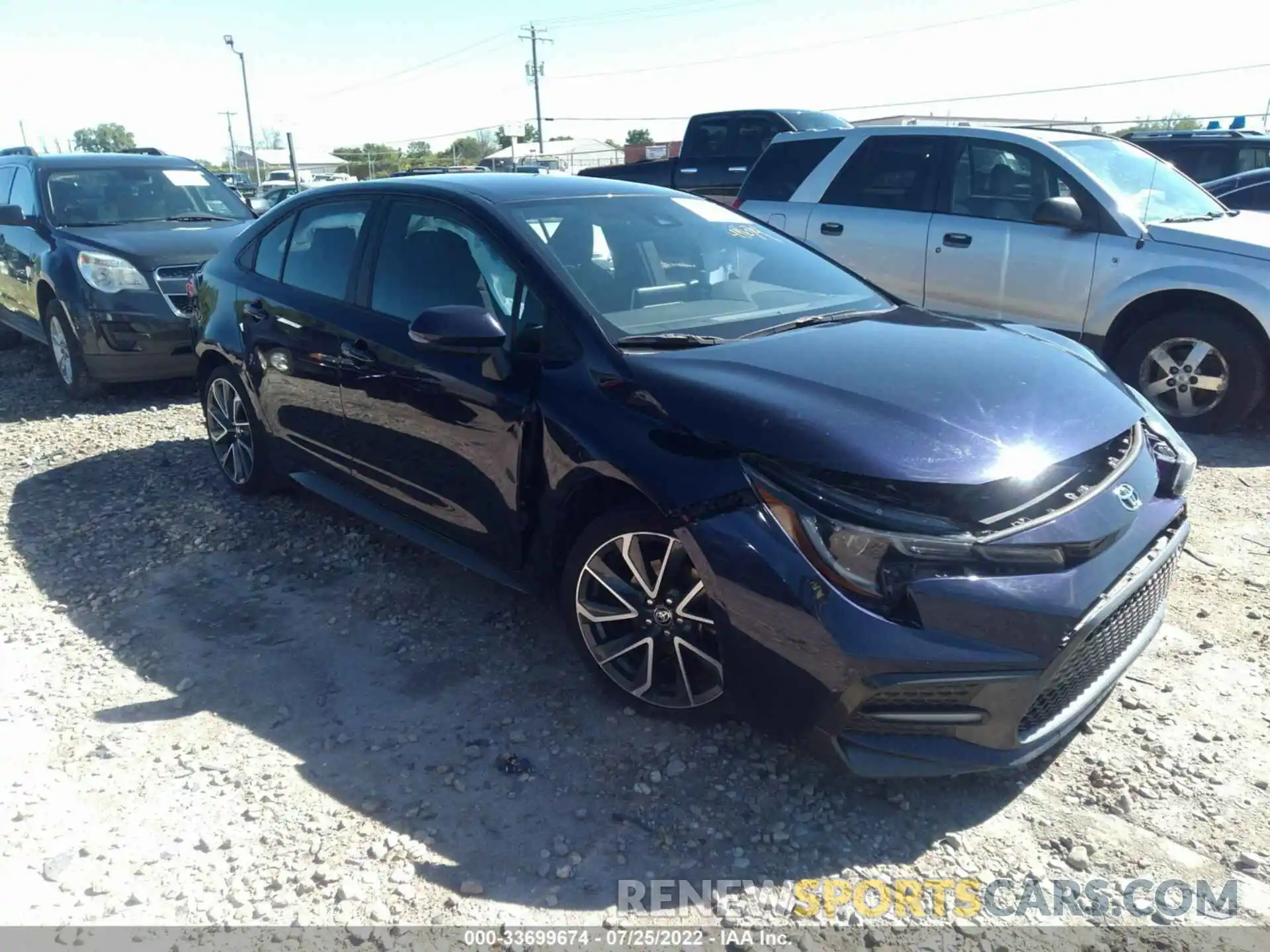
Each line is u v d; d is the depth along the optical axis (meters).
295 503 5.32
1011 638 2.56
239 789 2.98
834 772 3.01
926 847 2.71
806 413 2.80
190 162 9.37
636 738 3.18
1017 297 6.82
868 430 2.72
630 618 3.22
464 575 4.41
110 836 2.78
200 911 2.51
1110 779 2.95
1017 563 2.59
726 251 4.16
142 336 7.33
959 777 2.99
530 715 3.33
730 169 13.16
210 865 2.67
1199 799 2.87
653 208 4.23
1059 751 3.10
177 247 7.60
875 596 2.58
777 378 3.01
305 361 4.47
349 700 3.44
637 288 3.66
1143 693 3.39
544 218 3.86
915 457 2.64
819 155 8.02
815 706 2.67
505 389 3.47
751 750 3.11
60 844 2.75
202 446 6.41
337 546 4.74
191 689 3.53
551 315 3.46
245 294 5.00
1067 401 3.02
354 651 3.78
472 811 2.87
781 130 12.73
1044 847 2.70
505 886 2.58
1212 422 6.28
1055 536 2.62
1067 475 2.78
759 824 2.80
